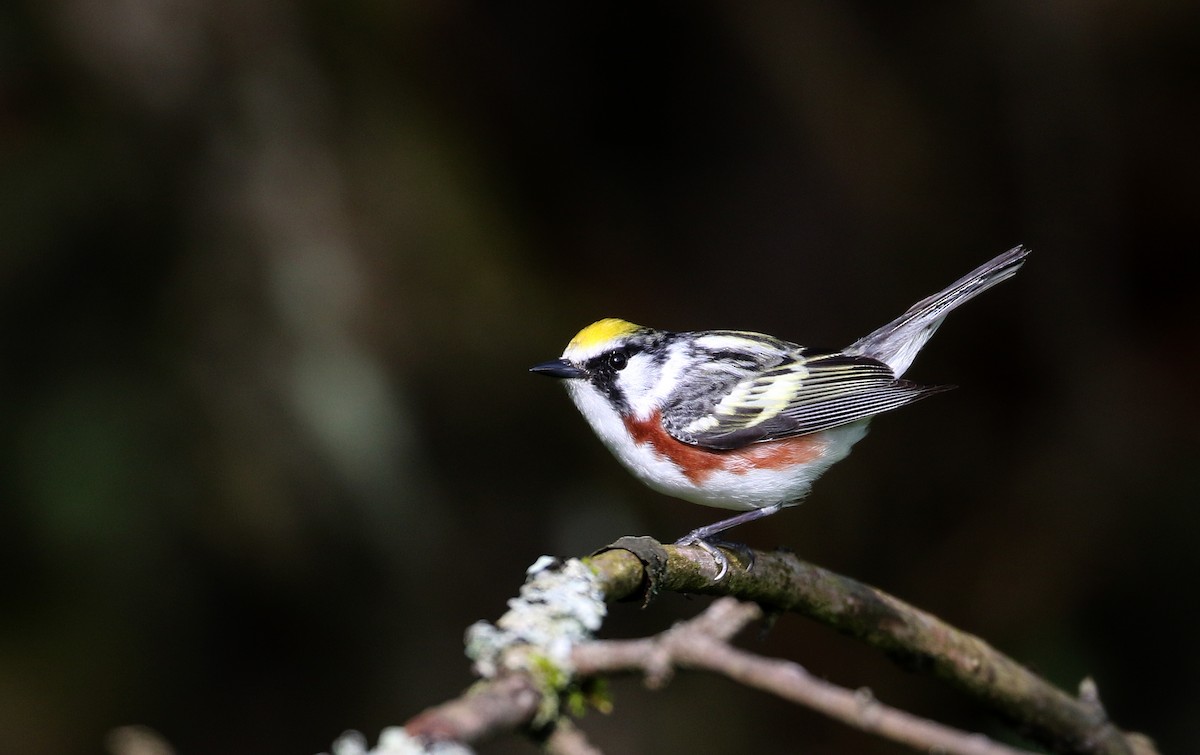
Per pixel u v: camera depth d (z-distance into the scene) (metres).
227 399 11.71
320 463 11.88
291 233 12.22
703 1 15.71
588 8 15.62
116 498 11.23
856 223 16.00
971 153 16.19
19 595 11.17
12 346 11.34
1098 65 15.85
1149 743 7.71
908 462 15.26
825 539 14.59
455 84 14.55
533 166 15.11
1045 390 15.55
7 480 11.05
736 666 4.29
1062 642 12.84
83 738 10.91
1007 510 14.60
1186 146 16.02
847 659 13.75
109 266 11.73
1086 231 15.88
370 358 12.30
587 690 4.48
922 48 16.20
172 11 11.97
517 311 13.52
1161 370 15.24
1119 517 13.87
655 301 15.05
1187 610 12.98
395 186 13.06
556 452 13.30
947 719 13.15
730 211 16.03
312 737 11.84
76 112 11.88
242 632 11.92
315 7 13.09
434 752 3.47
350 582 12.09
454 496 12.77
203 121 12.09
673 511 13.80
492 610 12.52
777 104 16.06
